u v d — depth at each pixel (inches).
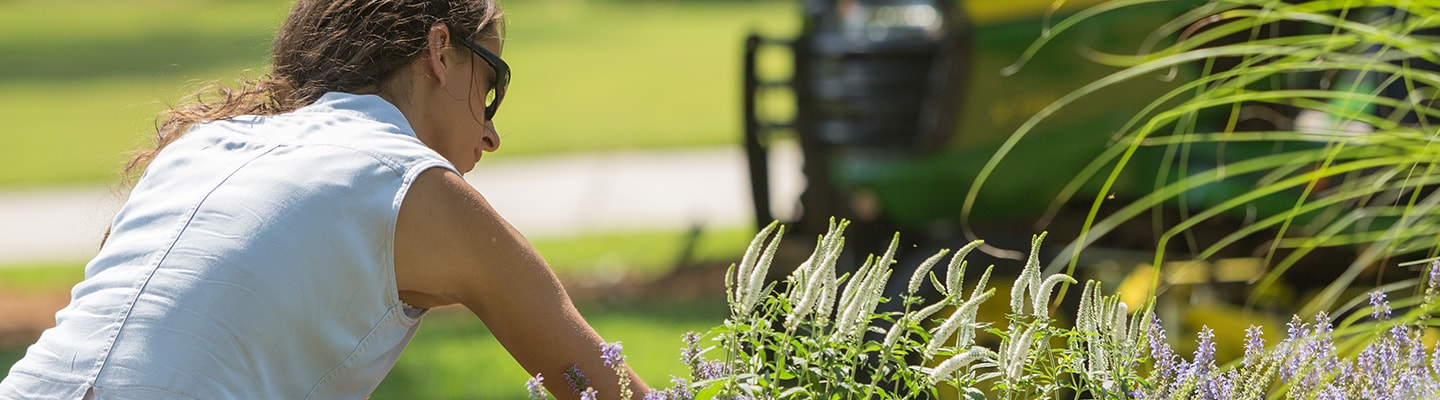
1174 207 146.8
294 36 72.4
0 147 515.5
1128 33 141.4
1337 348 81.4
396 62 70.4
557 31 982.4
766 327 60.8
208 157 67.7
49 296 276.2
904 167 148.2
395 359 68.8
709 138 488.4
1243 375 67.0
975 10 142.1
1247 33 135.0
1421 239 95.7
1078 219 150.1
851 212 155.1
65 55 864.9
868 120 152.1
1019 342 59.3
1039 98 143.6
